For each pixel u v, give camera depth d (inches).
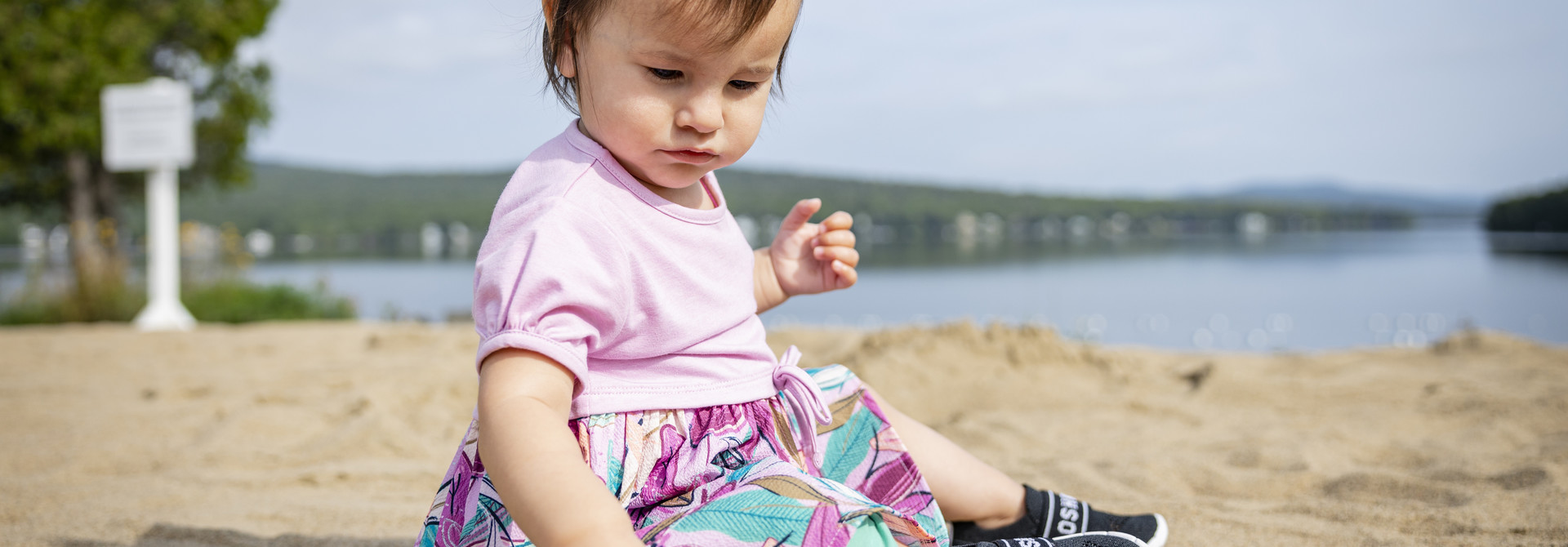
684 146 43.8
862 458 52.2
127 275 383.6
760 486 42.3
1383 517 81.5
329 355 209.2
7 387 168.9
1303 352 190.2
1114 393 149.8
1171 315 491.5
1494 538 75.0
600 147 46.2
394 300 562.3
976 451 115.6
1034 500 59.5
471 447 47.5
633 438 45.7
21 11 470.0
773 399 50.5
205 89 540.4
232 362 201.8
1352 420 126.6
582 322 42.6
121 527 83.9
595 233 43.6
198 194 584.1
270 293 387.5
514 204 46.2
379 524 84.7
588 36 44.3
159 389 158.7
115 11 492.7
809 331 214.2
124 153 317.4
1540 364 161.6
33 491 96.6
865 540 40.7
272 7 539.2
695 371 47.4
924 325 180.1
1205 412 135.0
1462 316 432.1
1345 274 773.9
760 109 45.4
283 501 93.0
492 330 42.1
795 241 60.5
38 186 520.7
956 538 60.2
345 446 115.3
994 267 973.8
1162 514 85.7
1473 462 99.3
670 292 46.3
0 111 461.7
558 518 38.0
